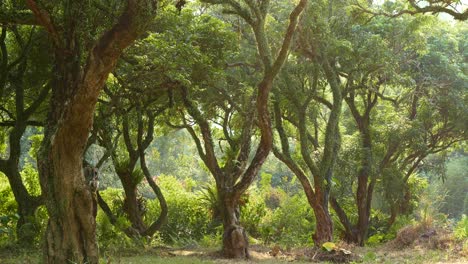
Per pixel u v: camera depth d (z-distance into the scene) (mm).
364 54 15969
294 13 11695
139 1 6852
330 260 13305
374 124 21938
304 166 19266
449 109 19812
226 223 13602
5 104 17266
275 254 14453
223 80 14805
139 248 14570
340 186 19062
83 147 7941
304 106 15680
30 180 18375
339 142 16391
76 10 8625
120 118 15703
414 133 19234
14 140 14719
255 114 13820
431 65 19234
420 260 13148
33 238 13812
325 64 15695
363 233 19703
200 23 13078
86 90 7297
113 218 15555
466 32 21453
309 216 21625
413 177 22875
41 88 16234
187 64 11531
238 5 11945
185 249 15797
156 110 16656
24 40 15359
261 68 14734
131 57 12078
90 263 8398
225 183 13656
